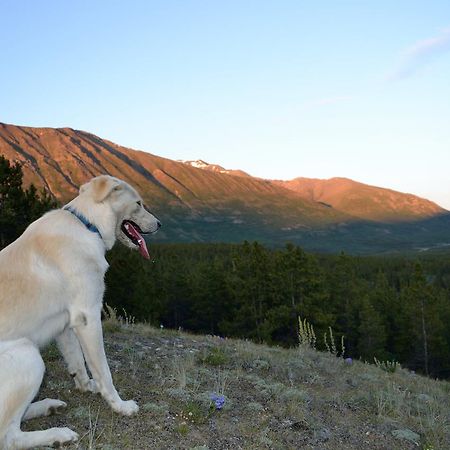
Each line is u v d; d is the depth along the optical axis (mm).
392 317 13203
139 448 1210
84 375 1503
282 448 1343
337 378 2203
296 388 1847
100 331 1324
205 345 2451
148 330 2672
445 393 2490
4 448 1074
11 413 1074
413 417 1764
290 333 10930
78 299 1289
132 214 1493
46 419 1321
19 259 1253
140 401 1491
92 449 1139
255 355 2307
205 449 1231
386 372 2785
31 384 1103
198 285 13117
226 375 1843
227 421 1453
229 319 13000
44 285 1241
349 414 1715
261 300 11172
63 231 1320
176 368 1806
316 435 1472
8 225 5902
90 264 1315
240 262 11508
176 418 1401
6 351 1106
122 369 1773
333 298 12297
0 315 1175
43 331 1250
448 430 1698
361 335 12086
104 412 1376
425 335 11516
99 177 1449
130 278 8914
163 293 10734
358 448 1453
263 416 1530
